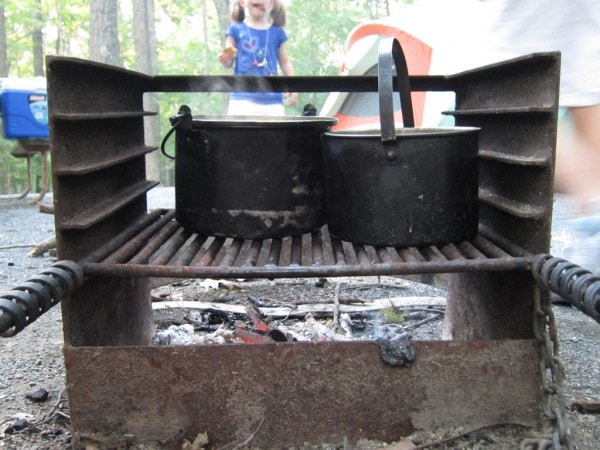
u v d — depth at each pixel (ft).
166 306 8.13
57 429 4.88
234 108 12.50
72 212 4.41
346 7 62.08
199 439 4.37
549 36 7.11
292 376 4.36
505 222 5.14
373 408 4.40
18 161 49.08
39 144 19.83
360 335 7.34
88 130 4.75
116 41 32.83
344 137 4.72
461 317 6.05
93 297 4.73
